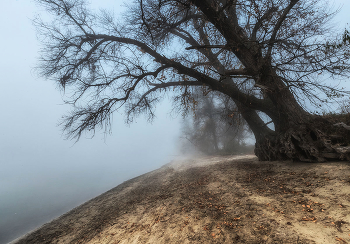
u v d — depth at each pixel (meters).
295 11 8.59
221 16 8.40
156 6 8.54
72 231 7.16
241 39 8.62
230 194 6.21
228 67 9.77
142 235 4.94
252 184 6.73
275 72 8.19
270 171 7.97
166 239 4.37
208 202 5.97
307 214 3.81
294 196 4.84
